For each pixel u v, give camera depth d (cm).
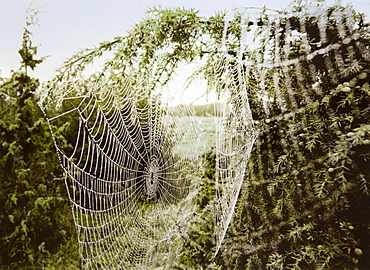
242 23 183
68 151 177
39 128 156
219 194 225
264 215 194
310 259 172
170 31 187
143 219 264
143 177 270
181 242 234
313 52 175
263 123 196
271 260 183
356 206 168
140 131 255
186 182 287
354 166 163
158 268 218
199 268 213
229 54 195
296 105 183
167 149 290
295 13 178
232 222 203
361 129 158
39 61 158
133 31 179
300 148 180
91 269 174
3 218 153
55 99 157
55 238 165
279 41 185
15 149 151
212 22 187
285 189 183
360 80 168
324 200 171
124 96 204
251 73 200
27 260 157
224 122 206
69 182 170
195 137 273
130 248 227
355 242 163
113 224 224
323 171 169
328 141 172
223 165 232
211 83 209
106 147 217
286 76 185
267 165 196
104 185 195
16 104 152
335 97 171
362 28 171
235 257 203
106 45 174
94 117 203
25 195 155
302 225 179
